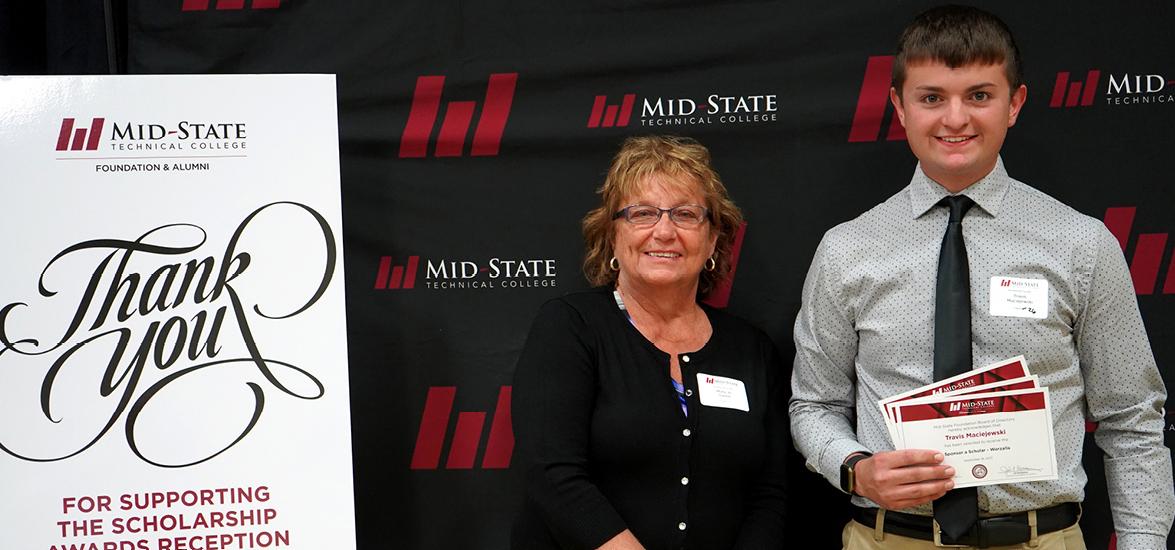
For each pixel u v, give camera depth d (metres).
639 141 2.21
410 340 2.61
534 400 2.06
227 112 2.21
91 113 2.18
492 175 2.60
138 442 2.16
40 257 2.15
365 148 2.59
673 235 2.07
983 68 1.99
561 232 2.60
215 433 2.18
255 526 2.19
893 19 2.54
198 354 2.18
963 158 2.01
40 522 2.13
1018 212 2.08
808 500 2.58
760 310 2.60
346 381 2.22
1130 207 2.52
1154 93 2.50
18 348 2.13
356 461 2.61
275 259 2.21
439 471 2.62
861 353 2.14
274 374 2.20
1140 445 2.04
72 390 2.15
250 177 2.21
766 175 2.58
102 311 2.16
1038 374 2.03
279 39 2.59
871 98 2.55
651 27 2.58
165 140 2.19
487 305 2.61
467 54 2.59
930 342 2.05
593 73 2.58
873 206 2.57
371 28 2.59
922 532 2.07
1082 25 2.51
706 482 2.08
